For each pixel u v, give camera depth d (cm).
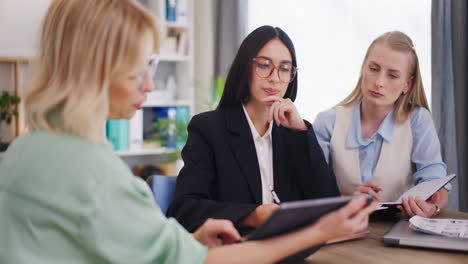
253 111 172
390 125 195
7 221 90
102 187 90
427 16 299
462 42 257
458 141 259
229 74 171
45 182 89
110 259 90
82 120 90
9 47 395
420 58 303
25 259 88
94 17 92
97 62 91
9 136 393
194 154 165
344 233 103
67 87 92
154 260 94
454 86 260
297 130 169
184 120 437
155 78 462
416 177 191
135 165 453
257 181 165
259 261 100
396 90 185
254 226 142
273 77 165
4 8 392
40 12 402
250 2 413
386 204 163
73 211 88
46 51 95
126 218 91
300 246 102
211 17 442
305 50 376
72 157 90
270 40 166
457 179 265
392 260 127
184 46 443
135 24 94
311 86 373
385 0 322
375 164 196
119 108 97
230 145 167
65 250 90
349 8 346
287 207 91
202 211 149
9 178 92
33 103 94
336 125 201
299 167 169
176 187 162
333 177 174
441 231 141
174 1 433
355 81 344
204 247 99
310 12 371
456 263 124
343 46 350
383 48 184
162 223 96
